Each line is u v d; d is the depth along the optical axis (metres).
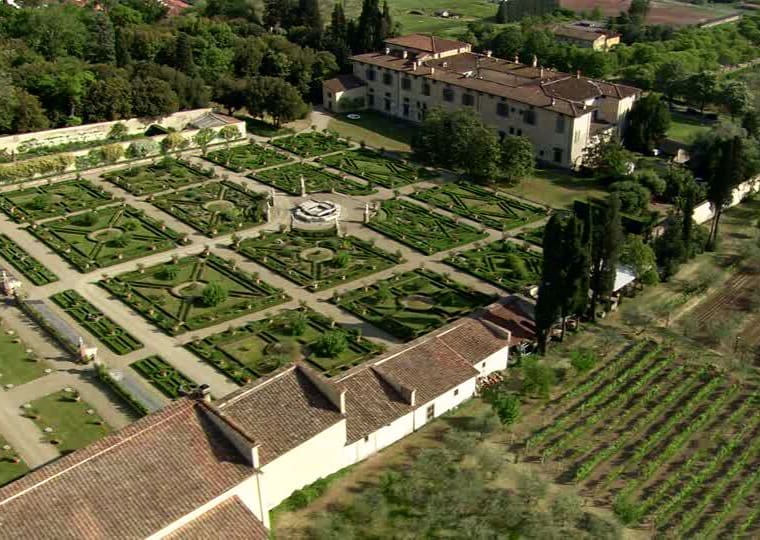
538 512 72.75
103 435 82.25
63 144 164.00
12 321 103.31
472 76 182.38
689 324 105.31
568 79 175.88
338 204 141.88
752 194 150.50
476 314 102.12
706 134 161.88
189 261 119.31
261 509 69.38
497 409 82.44
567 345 100.56
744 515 73.88
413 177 155.12
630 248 111.06
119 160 160.75
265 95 180.00
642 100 171.75
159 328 102.12
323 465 75.56
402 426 82.69
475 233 130.88
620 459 80.75
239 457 67.56
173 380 90.94
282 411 73.38
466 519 71.44
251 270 117.94
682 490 75.88
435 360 87.12
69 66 177.88
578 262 91.88
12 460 78.25
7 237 126.81
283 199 143.88
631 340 102.25
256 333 101.06
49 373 92.50
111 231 129.00
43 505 59.69
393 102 198.62
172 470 64.62
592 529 70.50
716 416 88.12
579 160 164.25
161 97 175.75
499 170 151.25
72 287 112.00
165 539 61.41
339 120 195.25
